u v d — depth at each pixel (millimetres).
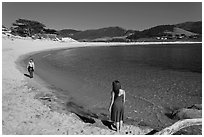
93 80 18969
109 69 26750
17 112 9398
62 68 26641
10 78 16672
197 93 14820
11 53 38719
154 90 15516
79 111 11055
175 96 14031
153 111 11328
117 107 8633
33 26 105000
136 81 18781
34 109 10062
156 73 24016
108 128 9016
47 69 25141
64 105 11742
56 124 8664
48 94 13594
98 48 90562
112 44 139250
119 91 8758
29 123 8461
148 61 39750
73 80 18844
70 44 102000
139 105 12164
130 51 73812
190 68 29375
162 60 42188
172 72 25078
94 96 13922
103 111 11297
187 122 8273
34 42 79562
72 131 8164
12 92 12680
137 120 10109
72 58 41719
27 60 32312
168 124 9773
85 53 58031
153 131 8758
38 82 16938
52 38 109875
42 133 7762
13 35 85938
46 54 47750
